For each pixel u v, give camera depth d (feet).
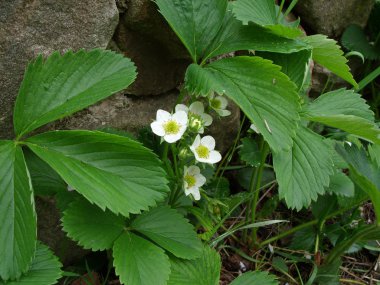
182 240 0.80
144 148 0.70
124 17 0.89
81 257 0.98
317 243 1.10
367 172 0.96
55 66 0.73
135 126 0.99
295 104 0.79
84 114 0.91
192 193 0.86
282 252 1.10
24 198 0.65
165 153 0.88
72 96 0.73
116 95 0.95
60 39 0.79
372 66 1.50
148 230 0.80
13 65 0.76
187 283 0.80
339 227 1.13
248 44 0.85
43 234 0.92
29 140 0.70
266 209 1.13
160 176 0.72
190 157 0.95
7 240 0.64
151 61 0.97
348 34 1.39
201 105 0.87
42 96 0.71
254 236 1.09
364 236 1.02
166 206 0.83
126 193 0.69
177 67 1.02
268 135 0.76
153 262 0.74
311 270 1.09
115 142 0.70
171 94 1.05
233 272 1.07
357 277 1.12
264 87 0.79
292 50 0.83
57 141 0.70
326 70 1.36
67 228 0.74
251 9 0.88
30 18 0.75
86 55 0.75
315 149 0.86
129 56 0.94
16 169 0.67
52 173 0.83
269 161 1.25
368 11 1.41
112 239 0.76
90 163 0.70
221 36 0.87
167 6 0.83
